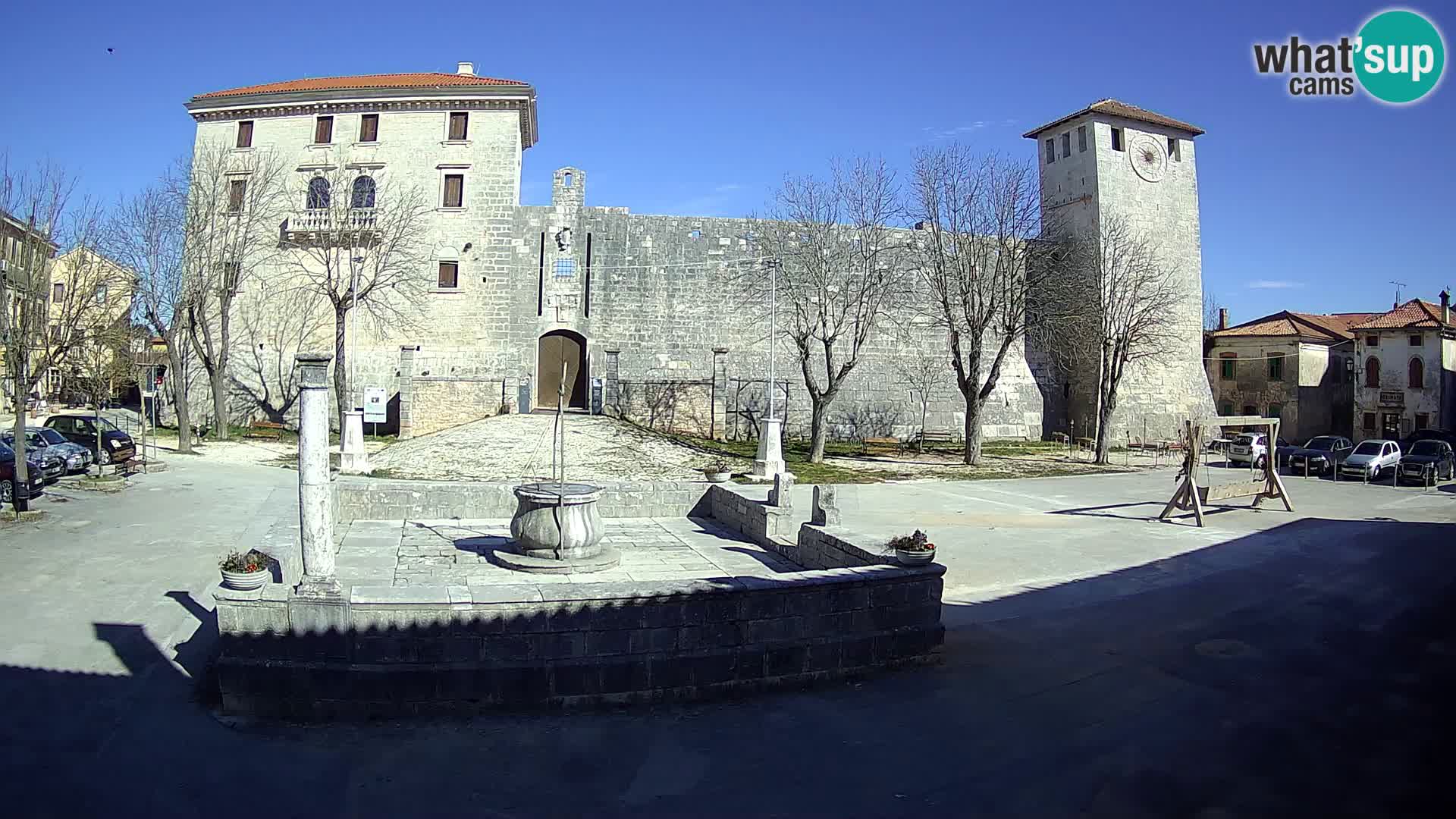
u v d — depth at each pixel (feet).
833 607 28.71
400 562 39.11
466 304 128.47
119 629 33.42
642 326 130.62
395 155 129.49
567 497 38.40
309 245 126.41
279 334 127.44
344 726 24.00
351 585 34.60
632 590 26.25
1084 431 145.59
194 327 115.24
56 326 73.10
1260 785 20.93
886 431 137.49
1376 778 21.34
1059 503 79.87
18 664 29.19
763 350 133.08
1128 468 117.19
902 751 22.97
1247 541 58.90
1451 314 164.76
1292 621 37.29
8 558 45.24
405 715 24.66
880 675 29.30
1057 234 143.95
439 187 129.29
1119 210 142.92
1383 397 161.38
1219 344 180.55
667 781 21.04
